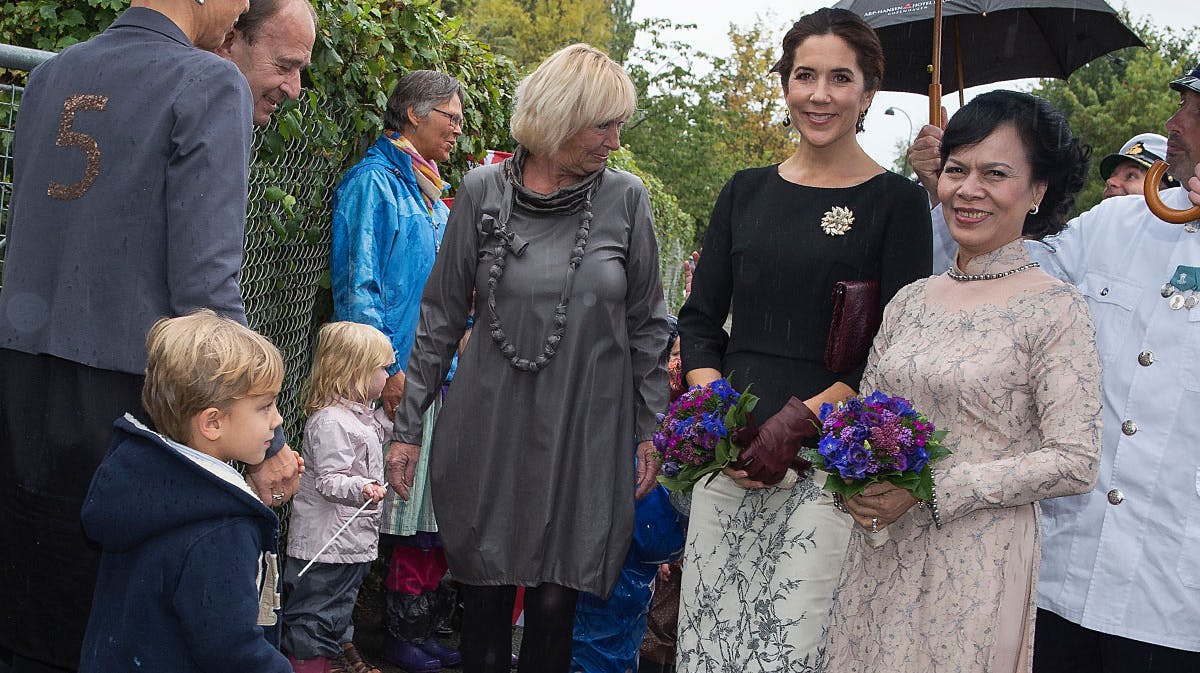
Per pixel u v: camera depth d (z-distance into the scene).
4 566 2.70
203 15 2.82
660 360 3.56
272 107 3.40
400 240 4.36
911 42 4.37
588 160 3.38
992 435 2.62
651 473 3.52
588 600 4.02
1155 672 2.86
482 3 42.09
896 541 2.73
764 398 3.21
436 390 3.60
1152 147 5.02
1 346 2.70
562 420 3.33
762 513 3.19
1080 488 2.50
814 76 3.18
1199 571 2.78
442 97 4.65
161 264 2.63
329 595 3.98
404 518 4.34
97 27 3.98
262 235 4.08
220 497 2.26
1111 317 3.04
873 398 2.61
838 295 3.08
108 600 2.28
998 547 2.60
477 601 3.44
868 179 3.24
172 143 2.60
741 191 3.41
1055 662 3.10
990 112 2.68
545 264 3.36
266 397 2.43
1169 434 2.86
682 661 3.32
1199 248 2.92
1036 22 4.27
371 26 4.58
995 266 2.72
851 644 2.82
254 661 2.24
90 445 2.62
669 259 16.55
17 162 2.79
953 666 2.58
